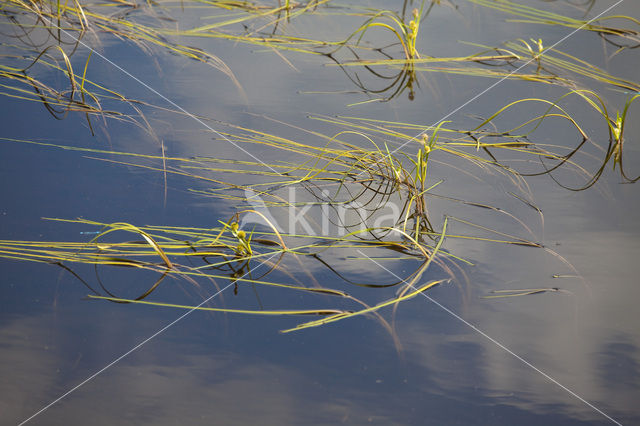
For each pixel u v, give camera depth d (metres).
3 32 4.47
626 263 3.62
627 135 4.04
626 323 3.49
